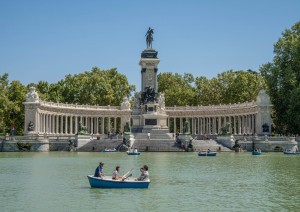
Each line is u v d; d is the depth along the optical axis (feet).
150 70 447.83
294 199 113.91
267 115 419.95
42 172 174.09
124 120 499.92
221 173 173.58
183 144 368.27
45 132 443.32
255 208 102.17
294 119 387.14
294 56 397.60
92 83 533.14
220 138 385.29
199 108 498.28
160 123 431.84
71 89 529.86
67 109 468.34
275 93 416.46
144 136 403.54
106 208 101.81
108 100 533.55
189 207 103.24
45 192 123.03
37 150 366.43
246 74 522.88
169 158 263.90
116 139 380.78
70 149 365.81
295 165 210.18
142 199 113.09
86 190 126.21
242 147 374.84
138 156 285.02
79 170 181.88
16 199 112.57
